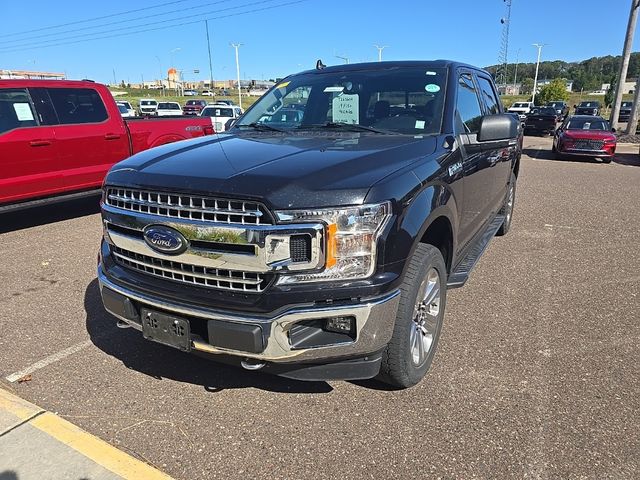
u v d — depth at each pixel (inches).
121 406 118.6
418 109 148.3
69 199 295.0
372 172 103.3
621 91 1043.3
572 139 646.5
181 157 116.3
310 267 94.6
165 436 108.2
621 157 721.6
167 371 133.6
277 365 102.7
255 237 93.3
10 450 102.1
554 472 96.7
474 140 153.3
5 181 263.6
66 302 178.4
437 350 142.8
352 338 99.5
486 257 228.2
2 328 158.1
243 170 102.1
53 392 123.9
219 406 118.6
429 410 116.0
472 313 167.8
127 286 112.3
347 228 94.6
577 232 275.4
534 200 374.3
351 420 113.0
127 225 108.9
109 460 99.8
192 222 98.3
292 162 106.5
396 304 102.0
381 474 97.0
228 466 99.6
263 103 177.3
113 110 313.4
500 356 139.6
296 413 115.6
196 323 105.7
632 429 108.7
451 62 167.6
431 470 97.9
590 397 120.3
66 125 288.2
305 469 98.6
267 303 95.3
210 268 99.7
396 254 100.4
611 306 173.5
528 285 193.3
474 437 106.7
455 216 132.5
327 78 171.2
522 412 114.8
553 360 137.4
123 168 116.1
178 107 1594.5
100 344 148.1
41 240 259.6
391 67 167.6
